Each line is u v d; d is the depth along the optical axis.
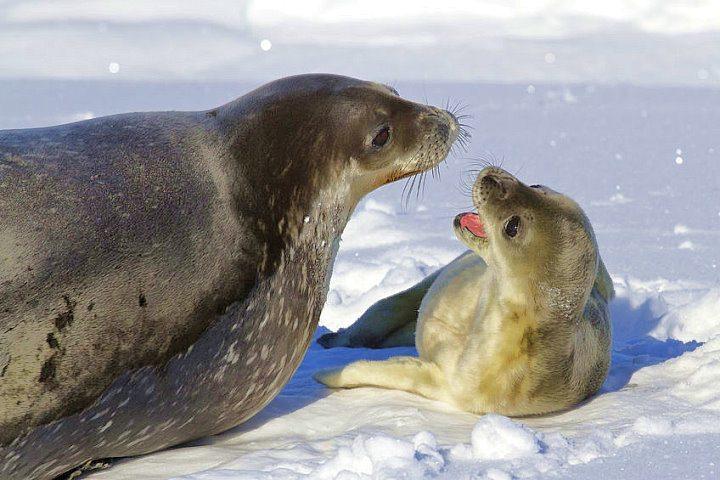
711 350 14.69
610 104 70.94
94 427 11.17
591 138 47.41
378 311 17.05
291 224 12.70
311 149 12.88
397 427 12.57
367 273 21.91
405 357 14.45
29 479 11.12
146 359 11.23
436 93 78.88
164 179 11.63
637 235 25.61
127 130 11.96
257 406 12.93
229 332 11.98
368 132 13.27
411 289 16.98
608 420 12.53
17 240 10.45
